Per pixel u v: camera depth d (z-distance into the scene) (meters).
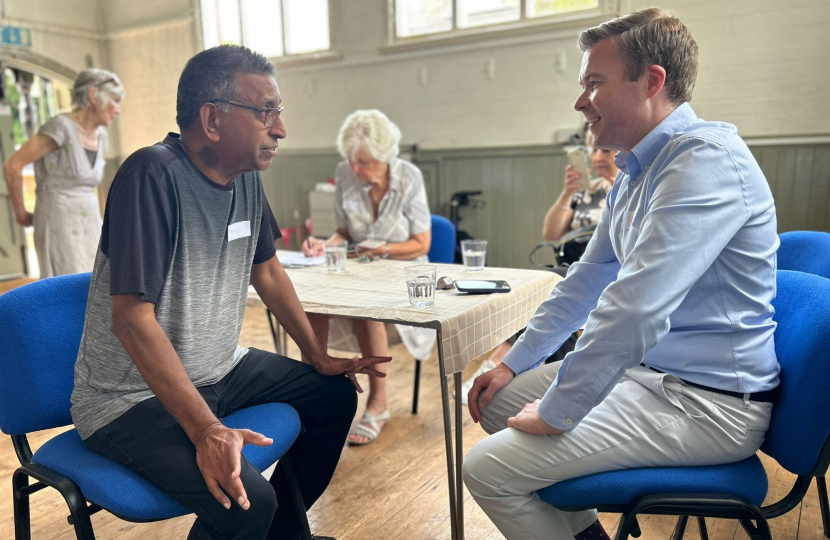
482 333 1.60
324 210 5.47
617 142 1.23
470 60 4.85
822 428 1.00
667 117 1.18
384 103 5.40
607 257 1.45
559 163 4.55
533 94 4.59
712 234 1.06
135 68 6.91
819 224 3.72
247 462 1.17
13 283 5.86
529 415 1.18
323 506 1.95
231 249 1.33
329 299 1.71
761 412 1.12
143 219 1.13
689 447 1.11
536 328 1.49
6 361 1.26
